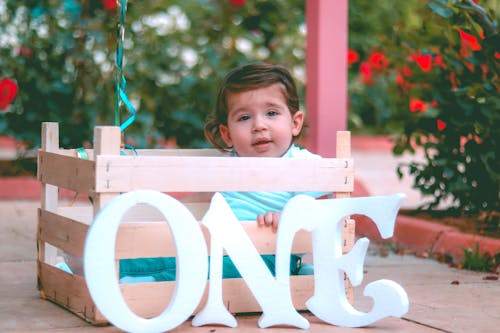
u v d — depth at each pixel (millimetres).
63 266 3145
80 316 2764
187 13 8039
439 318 2844
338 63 5023
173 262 3045
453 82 4832
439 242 4438
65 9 6836
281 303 2645
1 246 4387
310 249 2871
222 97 3209
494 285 3514
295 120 3262
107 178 2555
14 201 6531
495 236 4398
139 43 7586
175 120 7121
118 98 2943
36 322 2699
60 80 6945
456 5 4348
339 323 2682
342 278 2695
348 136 2910
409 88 5109
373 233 4945
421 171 4879
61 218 2896
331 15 4996
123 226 2586
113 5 5957
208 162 2678
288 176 2797
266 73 3123
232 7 8008
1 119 6836
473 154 4664
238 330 2607
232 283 2779
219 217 2643
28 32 7012
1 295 3162
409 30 5180
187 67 7613
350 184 2889
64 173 2859
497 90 4508
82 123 6852
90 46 6980
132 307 2629
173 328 2533
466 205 4820
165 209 2514
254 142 3086
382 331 2631
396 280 3621
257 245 2787
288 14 8625
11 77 6895
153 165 2609
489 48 4484
